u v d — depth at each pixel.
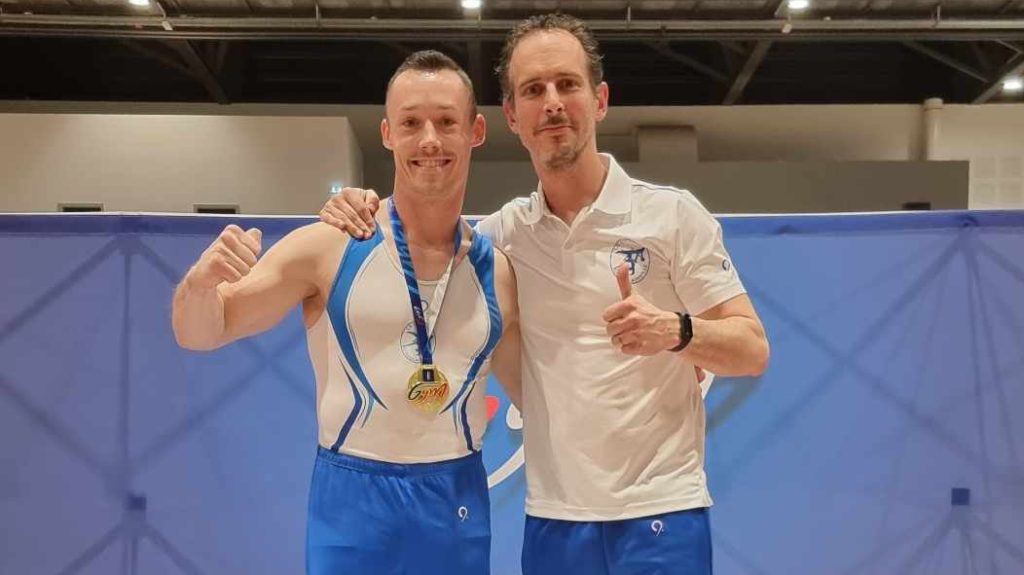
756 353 1.53
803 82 7.08
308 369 2.57
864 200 6.22
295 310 2.57
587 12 5.23
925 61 6.85
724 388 2.62
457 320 1.62
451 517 1.59
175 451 2.54
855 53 6.71
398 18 5.32
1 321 2.50
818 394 2.62
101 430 2.52
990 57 6.19
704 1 5.08
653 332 1.41
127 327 2.52
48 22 5.29
